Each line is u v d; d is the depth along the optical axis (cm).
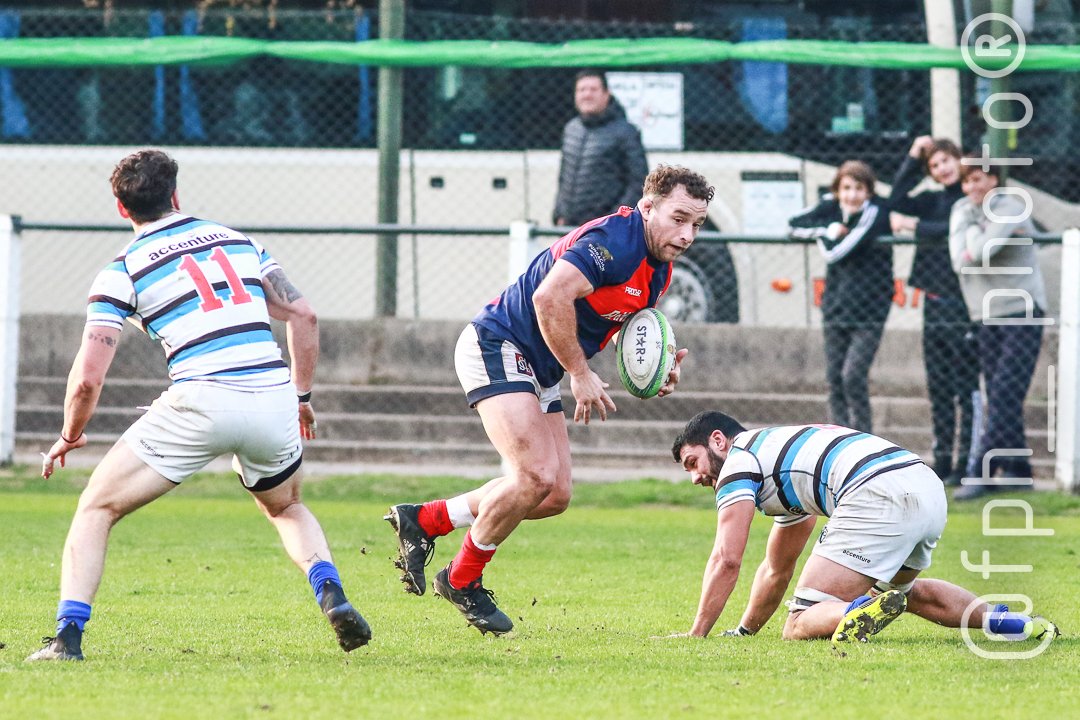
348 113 5619
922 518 2123
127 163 1905
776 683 1750
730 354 5209
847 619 2052
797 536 2223
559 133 5569
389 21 5072
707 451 2233
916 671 1844
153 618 2303
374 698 1622
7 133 5706
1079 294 4225
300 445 1936
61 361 5350
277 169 5625
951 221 3991
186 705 1564
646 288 2089
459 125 5575
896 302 5353
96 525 1869
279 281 1995
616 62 4659
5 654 1925
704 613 2166
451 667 1847
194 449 1853
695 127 5538
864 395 4134
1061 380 4244
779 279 5519
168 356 1878
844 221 4091
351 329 5281
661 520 3916
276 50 4769
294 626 2234
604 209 4600
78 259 5622
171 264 1872
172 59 4809
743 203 5512
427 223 5562
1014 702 1650
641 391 2131
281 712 1533
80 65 4862
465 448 4791
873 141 5500
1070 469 4219
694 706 1602
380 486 4344
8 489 4244
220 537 3459
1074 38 5178
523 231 4391
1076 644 2092
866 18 5484
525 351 2103
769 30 5484
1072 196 5231
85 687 1659
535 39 5478
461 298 5541
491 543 2119
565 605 2548
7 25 5591
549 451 2092
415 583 2205
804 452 2156
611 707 1590
